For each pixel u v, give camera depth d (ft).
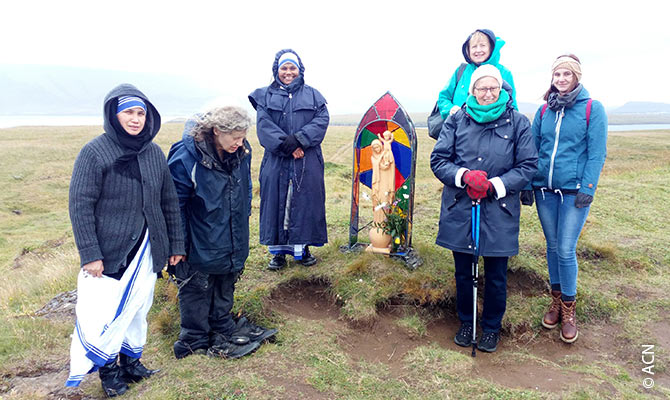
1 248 44.62
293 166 14.85
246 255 11.35
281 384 9.62
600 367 11.44
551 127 12.27
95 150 8.52
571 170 11.95
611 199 25.53
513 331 13.51
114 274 9.07
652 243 19.02
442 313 14.47
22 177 82.38
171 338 12.36
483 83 11.09
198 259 10.52
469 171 11.29
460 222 11.93
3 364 11.27
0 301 19.88
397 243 16.44
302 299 15.15
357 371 10.67
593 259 17.66
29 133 150.51
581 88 11.77
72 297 16.43
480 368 11.50
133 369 10.22
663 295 15.14
